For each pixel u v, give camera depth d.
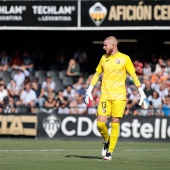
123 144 45.59
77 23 56.91
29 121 51.34
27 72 62.28
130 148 40.56
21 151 35.34
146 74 59.78
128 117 49.91
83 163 27.03
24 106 56.62
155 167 25.77
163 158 31.09
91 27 56.69
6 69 62.50
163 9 55.97
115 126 28.38
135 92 56.50
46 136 50.94
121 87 28.31
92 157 30.88
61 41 64.69
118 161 28.41
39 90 59.00
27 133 51.25
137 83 28.55
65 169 24.34
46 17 57.25
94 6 56.62
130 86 57.41
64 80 61.53
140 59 62.28
